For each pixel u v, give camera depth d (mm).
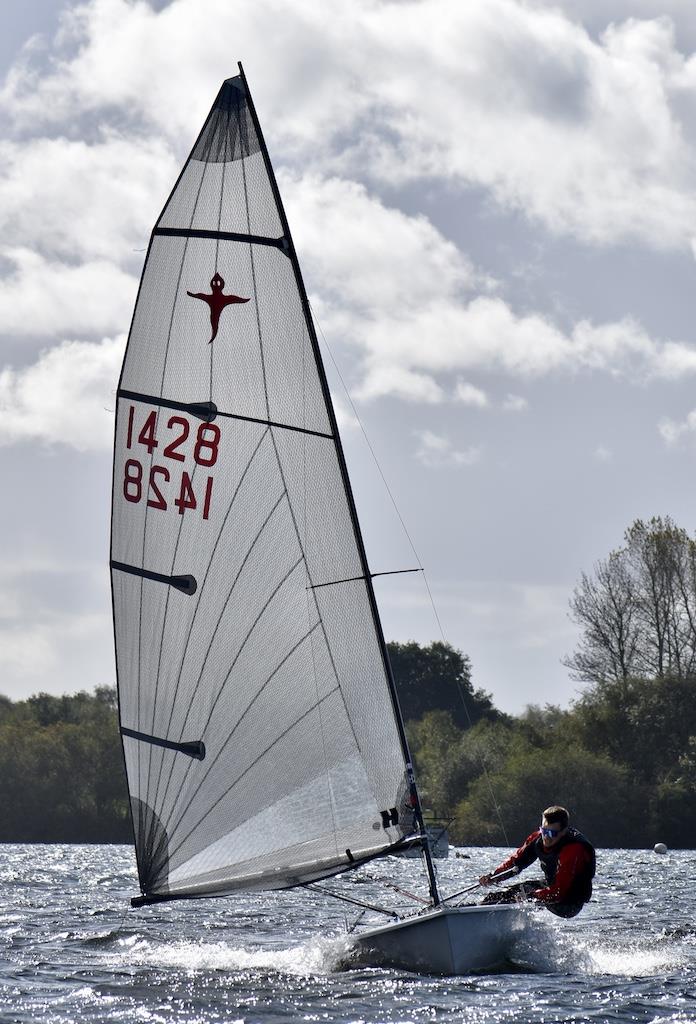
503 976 46969
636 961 52031
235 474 52094
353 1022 39625
